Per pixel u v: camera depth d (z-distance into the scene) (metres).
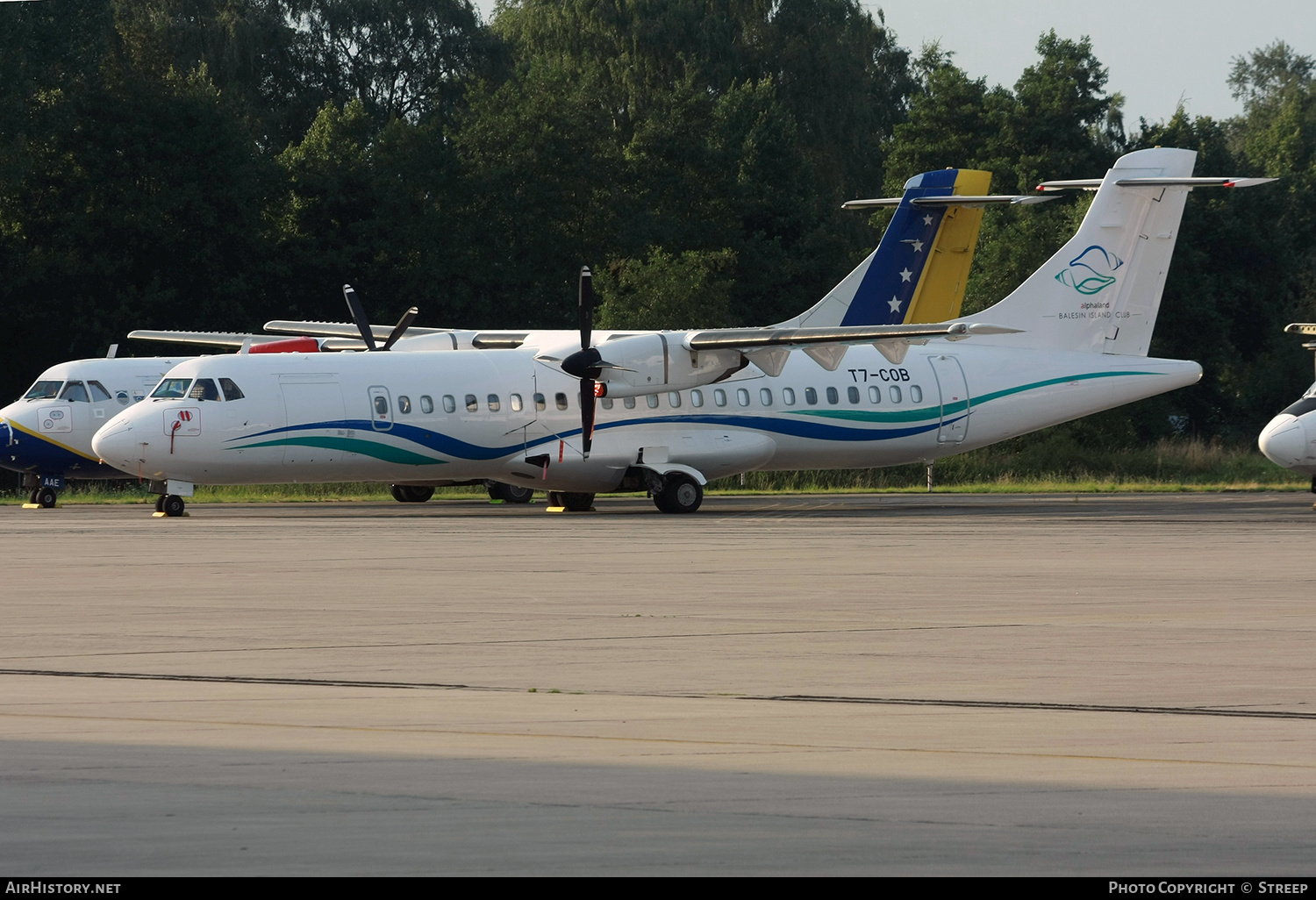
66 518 113.56
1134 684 36.62
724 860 20.33
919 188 138.12
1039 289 129.88
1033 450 189.88
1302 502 137.75
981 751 28.30
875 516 114.75
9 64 195.62
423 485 140.75
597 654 42.16
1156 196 129.38
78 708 33.28
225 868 19.83
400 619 49.97
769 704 33.78
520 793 24.64
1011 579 64.06
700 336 111.06
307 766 26.88
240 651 42.69
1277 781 25.62
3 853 20.78
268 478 110.12
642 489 118.81
